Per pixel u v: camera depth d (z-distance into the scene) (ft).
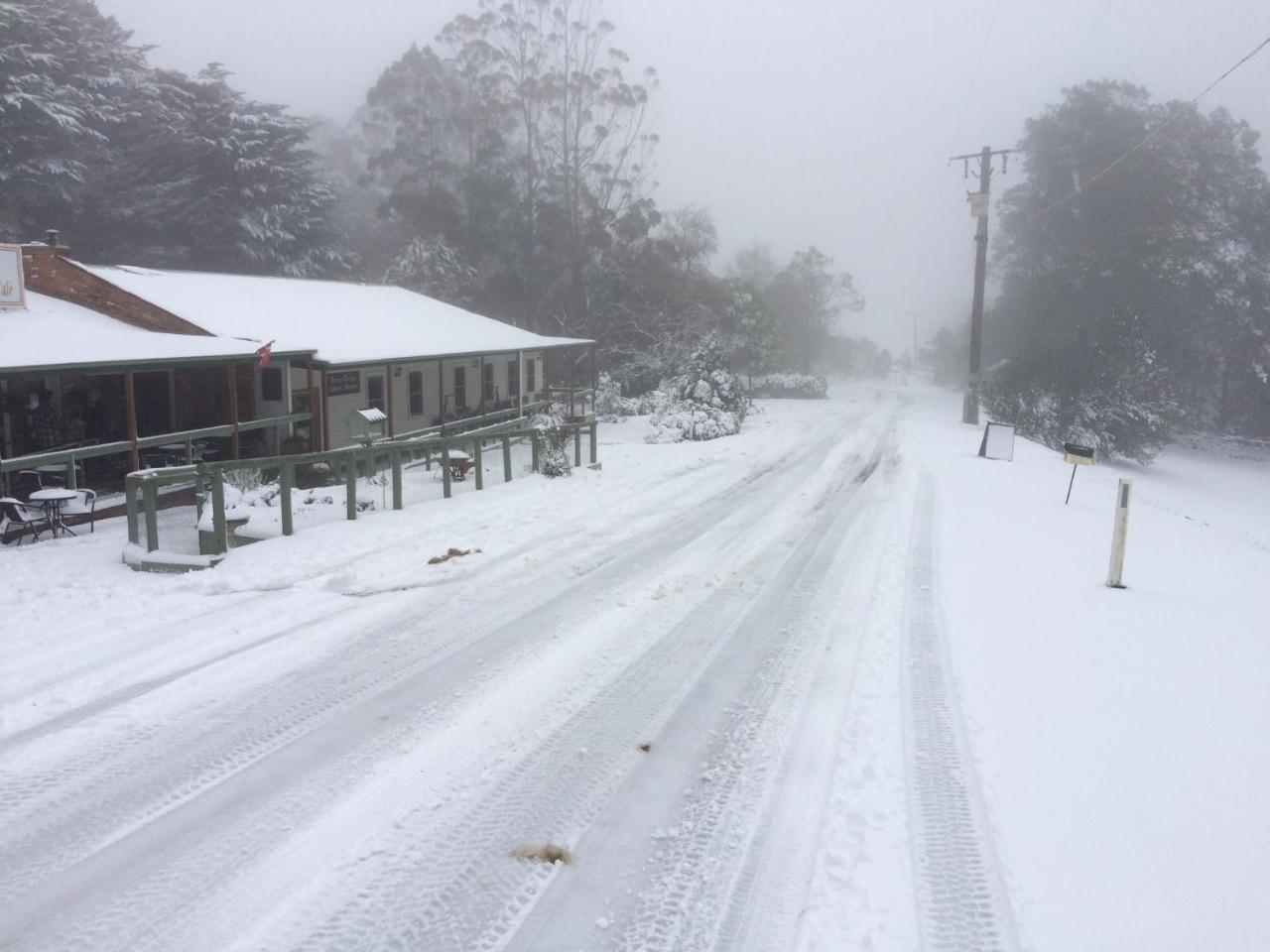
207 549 33.17
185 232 135.03
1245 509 100.12
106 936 12.23
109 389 56.59
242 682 21.31
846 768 17.19
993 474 60.90
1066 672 21.91
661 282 156.15
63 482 47.44
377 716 19.52
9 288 47.96
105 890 13.29
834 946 12.15
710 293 172.35
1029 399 112.98
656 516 43.42
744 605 28.22
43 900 13.02
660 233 194.18
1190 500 99.66
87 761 17.30
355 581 30.32
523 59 167.22
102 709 19.67
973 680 21.43
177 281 63.98
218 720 19.21
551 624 26.14
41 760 17.31
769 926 12.62
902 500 48.85
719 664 22.85
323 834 14.83
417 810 15.61
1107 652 23.54
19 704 19.85
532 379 103.14
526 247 158.61
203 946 12.05
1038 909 12.54
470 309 152.05
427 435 71.82
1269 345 171.83
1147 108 200.85
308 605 27.58
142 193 129.18
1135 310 127.95
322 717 19.43
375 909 12.90
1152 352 122.83
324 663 22.65
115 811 15.48
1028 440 93.20
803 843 14.69
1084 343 118.42
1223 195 192.13
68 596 27.94
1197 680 21.39
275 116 146.61
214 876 13.65
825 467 63.57
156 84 135.85
